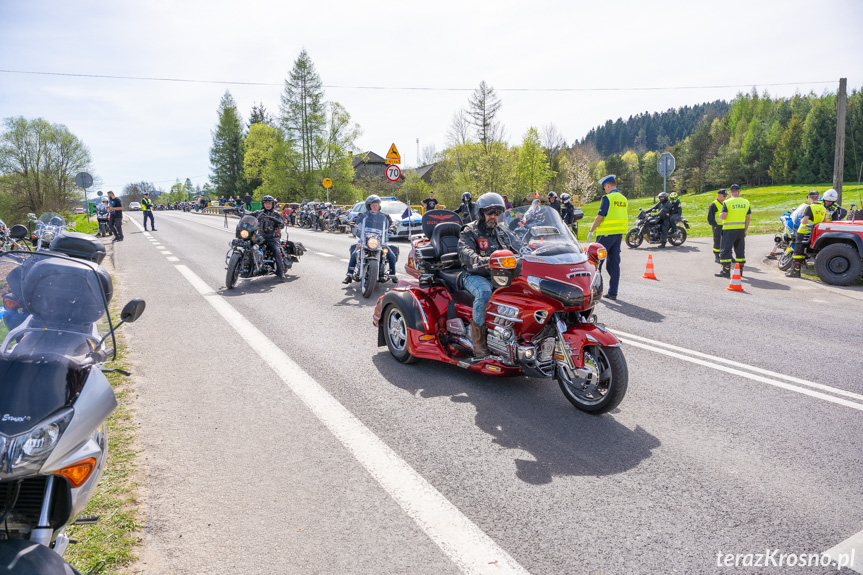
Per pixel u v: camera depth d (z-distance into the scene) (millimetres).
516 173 62375
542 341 4898
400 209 22766
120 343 6824
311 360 6176
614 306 8789
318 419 4598
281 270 11539
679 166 134250
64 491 2338
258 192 73312
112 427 4426
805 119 109312
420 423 4520
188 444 4148
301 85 62500
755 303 8984
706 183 122562
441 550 2926
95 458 2418
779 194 72250
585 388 4715
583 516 3211
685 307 8688
